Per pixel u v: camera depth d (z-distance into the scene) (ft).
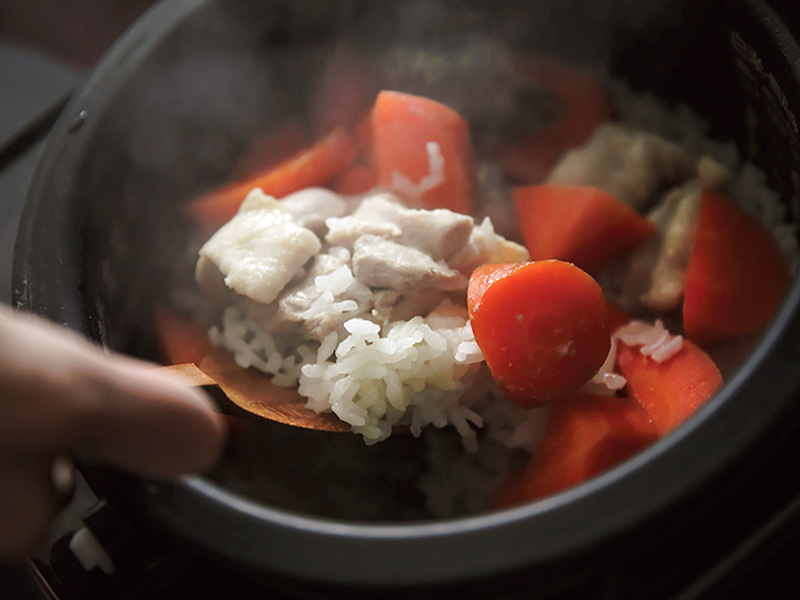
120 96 0.62
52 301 0.51
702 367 0.57
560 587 0.41
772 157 0.61
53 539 0.52
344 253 0.64
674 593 0.45
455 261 0.64
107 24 1.13
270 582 0.40
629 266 0.68
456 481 0.59
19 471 0.33
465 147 0.74
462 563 0.38
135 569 0.47
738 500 0.45
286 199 0.72
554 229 0.67
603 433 0.55
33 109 0.81
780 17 0.55
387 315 0.61
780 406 0.39
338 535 0.39
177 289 0.69
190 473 0.38
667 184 0.72
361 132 0.79
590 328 0.55
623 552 0.40
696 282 0.61
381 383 0.59
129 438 0.35
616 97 0.75
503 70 0.77
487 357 0.56
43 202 0.56
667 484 0.38
